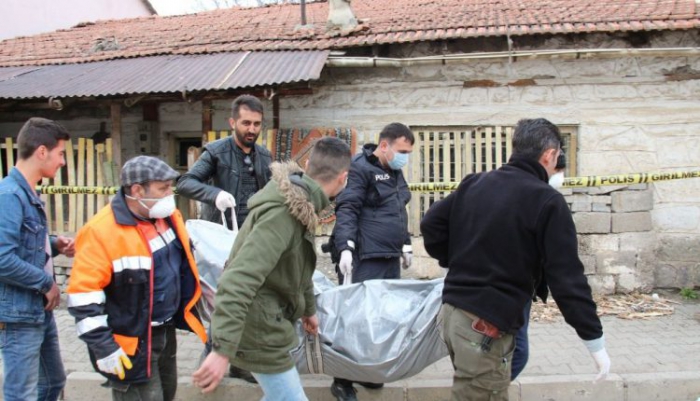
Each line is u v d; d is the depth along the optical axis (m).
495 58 6.15
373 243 3.83
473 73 6.43
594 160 6.30
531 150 2.59
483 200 2.57
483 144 6.39
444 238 2.80
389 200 3.88
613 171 6.29
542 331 5.10
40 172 2.90
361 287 3.47
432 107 6.51
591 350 2.40
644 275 6.24
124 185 2.61
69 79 6.57
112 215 2.60
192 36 8.28
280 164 2.47
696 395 3.94
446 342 2.69
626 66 6.21
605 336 4.93
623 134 6.27
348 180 3.84
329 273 6.46
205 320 3.29
